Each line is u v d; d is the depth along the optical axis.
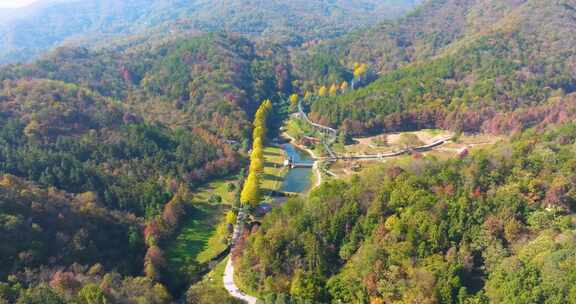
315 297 138.38
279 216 168.50
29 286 132.62
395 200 154.00
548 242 121.81
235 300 142.25
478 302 118.12
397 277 131.00
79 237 163.00
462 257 131.12
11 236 149.38
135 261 170.00
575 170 151.12
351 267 143.38
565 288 107.25
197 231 196.88
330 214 159.38
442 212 143.00
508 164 160.62
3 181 178.00
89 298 124.44
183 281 161.38
